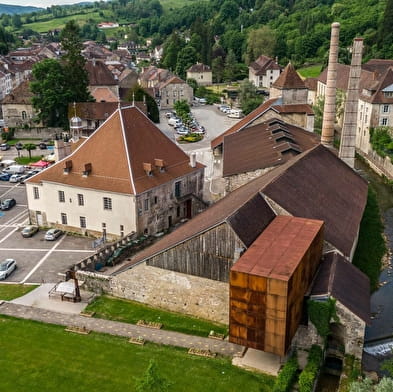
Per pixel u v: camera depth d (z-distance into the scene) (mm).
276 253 37625
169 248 43438
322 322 37438
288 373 35156
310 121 94562
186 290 44062
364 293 40562
